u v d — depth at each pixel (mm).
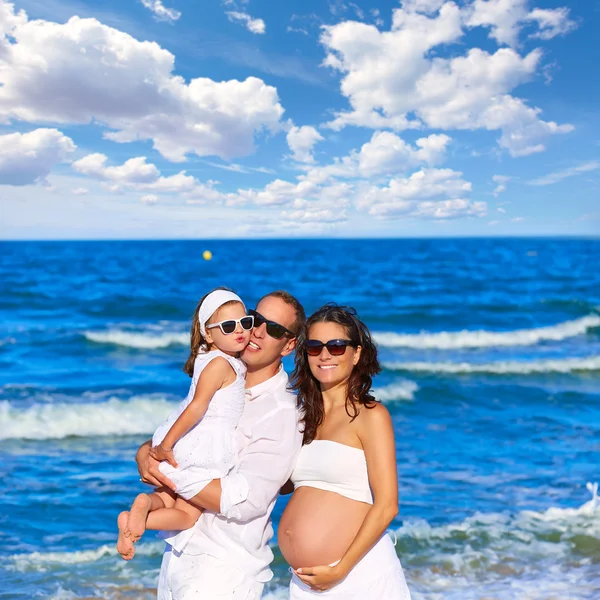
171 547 3127
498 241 134625
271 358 3221
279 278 45375
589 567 5859
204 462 2934
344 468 3010
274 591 5500
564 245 104875
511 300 30609
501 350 19469
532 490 8062
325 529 2992
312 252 81438
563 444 10312
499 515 7156
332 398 3160
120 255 70938
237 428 3102
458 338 21000
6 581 5660
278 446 3018
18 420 11312
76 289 34688
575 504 7535
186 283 40281
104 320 24406
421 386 14539
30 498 7805
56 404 12586
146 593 5465
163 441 2992
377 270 51875
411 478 8594
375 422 2965
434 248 92562
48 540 6641
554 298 30688
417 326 24094
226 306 3160
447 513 7262
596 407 13055
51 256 66062
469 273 48281
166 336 20359
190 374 3406
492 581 5609
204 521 3043
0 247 93750
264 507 2965
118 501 7770
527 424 11688
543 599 5273
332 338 3008
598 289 36000
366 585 2895
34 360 17469
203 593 2912
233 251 84500
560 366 16609
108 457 9547
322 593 2939
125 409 12266
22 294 31281
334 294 35062
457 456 9680
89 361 17422
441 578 5676
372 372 3104
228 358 3150
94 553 6273
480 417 12281
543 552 6188
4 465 9094
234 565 2961
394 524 6930
